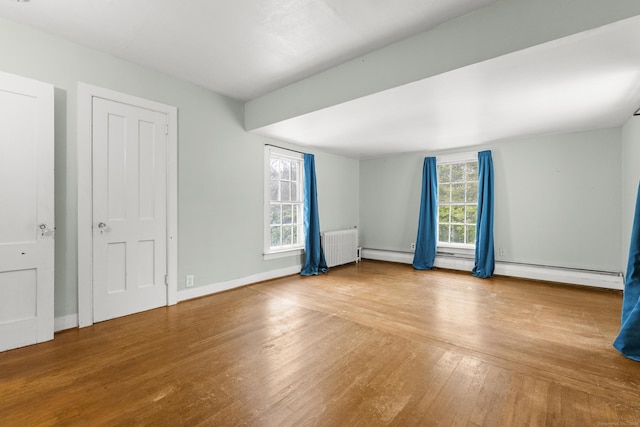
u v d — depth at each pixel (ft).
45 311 7.91
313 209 16.88
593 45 6.48
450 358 7.17
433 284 14.34
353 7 7.01
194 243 11.76
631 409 5.30
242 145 13.53
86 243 8.93
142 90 10.14
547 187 14.87
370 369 6.66
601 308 10.88
